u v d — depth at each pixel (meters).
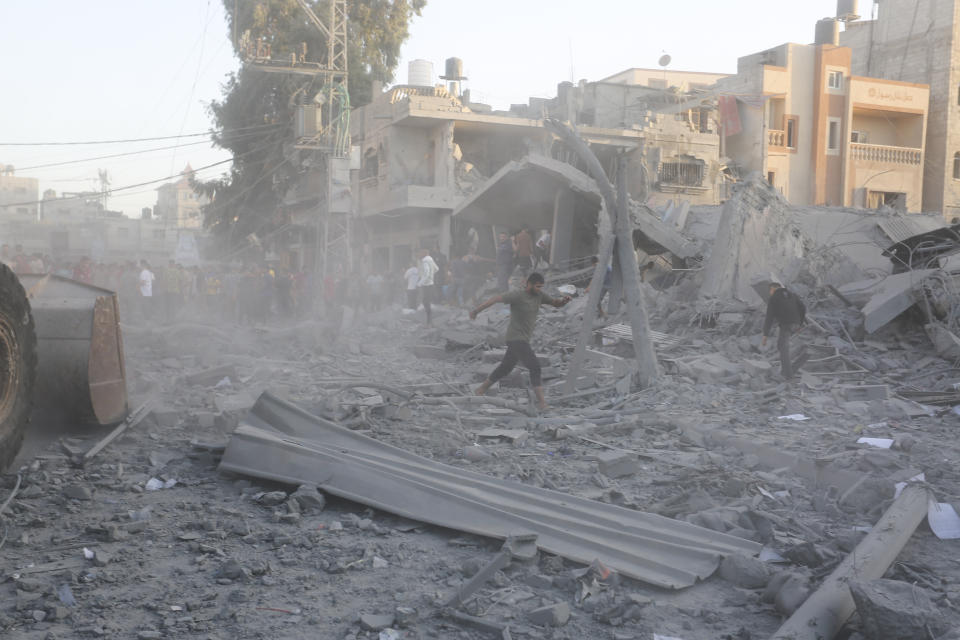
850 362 11.81
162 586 4.13
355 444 6.17
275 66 34.22
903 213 25.47
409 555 4.56
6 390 5.66
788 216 18.95
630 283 10.49
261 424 6.62
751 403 9.56
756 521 5.02
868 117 39.88
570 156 33.88
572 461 6.90
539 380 9.15
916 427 8.23
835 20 39.94
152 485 6.01
